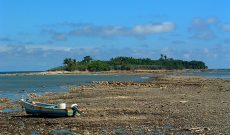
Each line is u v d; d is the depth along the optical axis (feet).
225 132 88.22
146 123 103.24
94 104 151.33
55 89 277.44
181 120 107.65
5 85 349.82
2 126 102.32
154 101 161.68
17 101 172.04
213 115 116.47
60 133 90.79
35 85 345.92
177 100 165.89
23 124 106.11
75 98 182.60
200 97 180.75
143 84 305.53
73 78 563.07
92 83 354.33
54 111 118.01
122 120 109.09
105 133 89.25
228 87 261.44
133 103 153.38
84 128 97.19
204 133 87.30
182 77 452.35
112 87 270.87
